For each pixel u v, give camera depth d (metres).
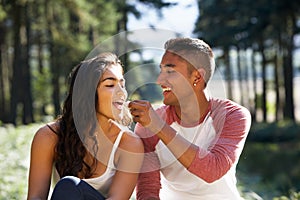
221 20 38.28
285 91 37.38
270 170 19.25
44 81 40.19
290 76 37.25
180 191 4.32
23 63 32.50
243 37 36.25
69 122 4.21
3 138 12.54
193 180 4.25
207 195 4.24
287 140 29.44
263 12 31.72
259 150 25.28
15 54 29.80
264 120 43.44
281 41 36.41
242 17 35.31
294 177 17.20
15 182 7.38
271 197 8.76
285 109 37.50
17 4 26.81
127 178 4.21
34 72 40.88
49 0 28.45
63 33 30.88
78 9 29.05
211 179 3.98
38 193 4.21
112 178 4.27
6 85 41.59
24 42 32.31
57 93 33.81
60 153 4.22
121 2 34.09
